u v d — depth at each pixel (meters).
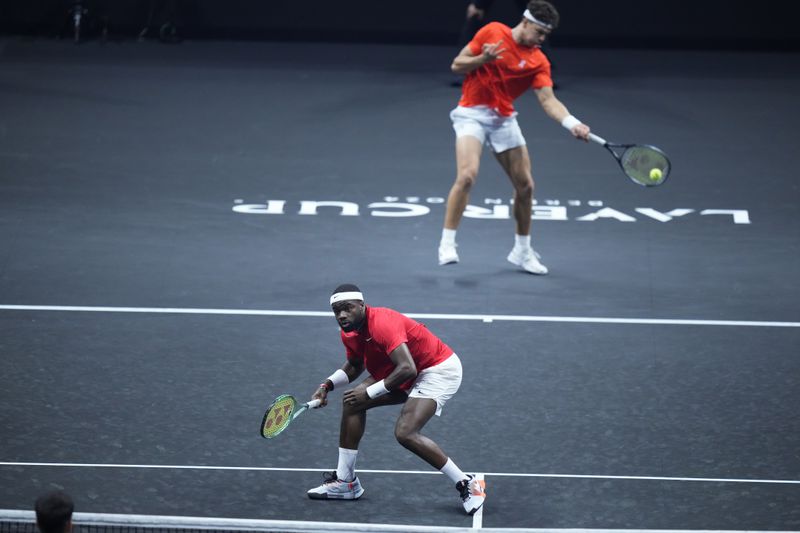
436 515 23.86
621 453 26.45
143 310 33.66
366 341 23.62
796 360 31.06
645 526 23.45
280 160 45.97
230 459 25.95
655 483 25.14
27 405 28.16
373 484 25.06
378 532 19.30
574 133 34.09
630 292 35.34
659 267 37.16
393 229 39.91
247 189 43.12
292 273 36.38
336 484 24.23
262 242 38.62
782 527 23.39
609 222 40.69
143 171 44.56
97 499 24.12
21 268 36.25
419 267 36.97
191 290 35.03
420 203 42.22
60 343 31.52
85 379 29.59
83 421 27.48
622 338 32.34
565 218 41.00
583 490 24.86
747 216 41.31
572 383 29.81
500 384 29.70
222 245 38.34
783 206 42.16
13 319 32.84
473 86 35.50
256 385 29.50
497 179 44.66
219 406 28.39
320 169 45.16
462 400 28.86
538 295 35.03
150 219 40.28
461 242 39.00
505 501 24.41
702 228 40.22
